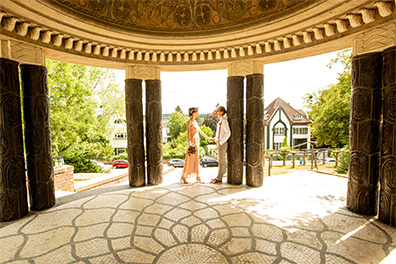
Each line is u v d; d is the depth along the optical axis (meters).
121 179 6.06
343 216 3.00
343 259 2.04
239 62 4.46
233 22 3.76
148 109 4.70
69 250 2.23
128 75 4.57
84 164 14.41
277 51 4.04
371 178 2.96
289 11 3.06
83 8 3.14
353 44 3.11
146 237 2.48
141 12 3.82
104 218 3.00
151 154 4.75
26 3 2.59
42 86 3.34
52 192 3.48
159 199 3.76
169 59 4.64
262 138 4.48
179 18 3.98
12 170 2.97
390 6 2.52
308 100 10.89
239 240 2.39
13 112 2.98
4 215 2.90
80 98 11.45
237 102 4.54
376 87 2.87
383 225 2.72
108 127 13.79
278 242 2.35
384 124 2.75
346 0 2.63
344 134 8.28
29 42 3.16
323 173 5.65
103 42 3.92
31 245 2.33
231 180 4.72
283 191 4.17
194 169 4.88
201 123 38.44
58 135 10.48
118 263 2.01
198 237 2.47
